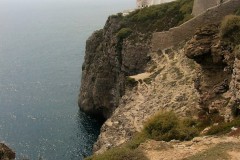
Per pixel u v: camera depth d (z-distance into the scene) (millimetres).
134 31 79688
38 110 92375
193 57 40844
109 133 54875
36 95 104750
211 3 69062
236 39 38312
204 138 28266
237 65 32438
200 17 64500
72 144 73562
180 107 48906
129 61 76000
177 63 62531
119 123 55812
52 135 77562
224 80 37875
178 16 78375
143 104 56656
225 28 39406
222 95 37219
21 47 181125
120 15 86250
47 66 139875
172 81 58031
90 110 88375
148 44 74375
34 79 122250
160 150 26328
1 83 118188
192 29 66000
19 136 77312
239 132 28109
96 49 91688
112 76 83312
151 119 34188
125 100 62531
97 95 85438
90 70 90938
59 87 112250
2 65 144125
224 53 38781
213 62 39781
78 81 118188
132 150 27062
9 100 100625
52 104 96688
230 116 32219
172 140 29438
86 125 83062
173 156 25172
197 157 23922
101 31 93250
